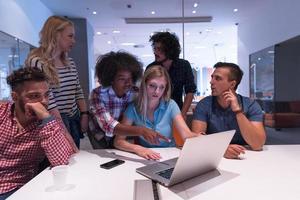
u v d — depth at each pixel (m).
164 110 1.80
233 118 1.86
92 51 8.05
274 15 6.61
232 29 9.10
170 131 1.81
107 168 1.35
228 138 1.24
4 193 1.35
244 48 8.48
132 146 1.66
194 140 1.02
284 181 1.15
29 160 1.43
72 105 2.11
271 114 6.81
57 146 1.39
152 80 1.69
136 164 1.41
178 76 2.62
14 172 1.40
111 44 10.63
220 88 1.84
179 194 1.03
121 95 1.83
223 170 1.29
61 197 1.02
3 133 1.37
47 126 1.40
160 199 0.98
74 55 7.16
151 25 7.88
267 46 7.06
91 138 1.96
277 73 6.83
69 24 1.96
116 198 1.00
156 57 2.62
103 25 7.92
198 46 11.20
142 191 1.05
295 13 5.74
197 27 8.43
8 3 4.30
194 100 2.64
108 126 1.68
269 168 1.32
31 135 1.40
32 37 5.41
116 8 6.49
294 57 6.79
